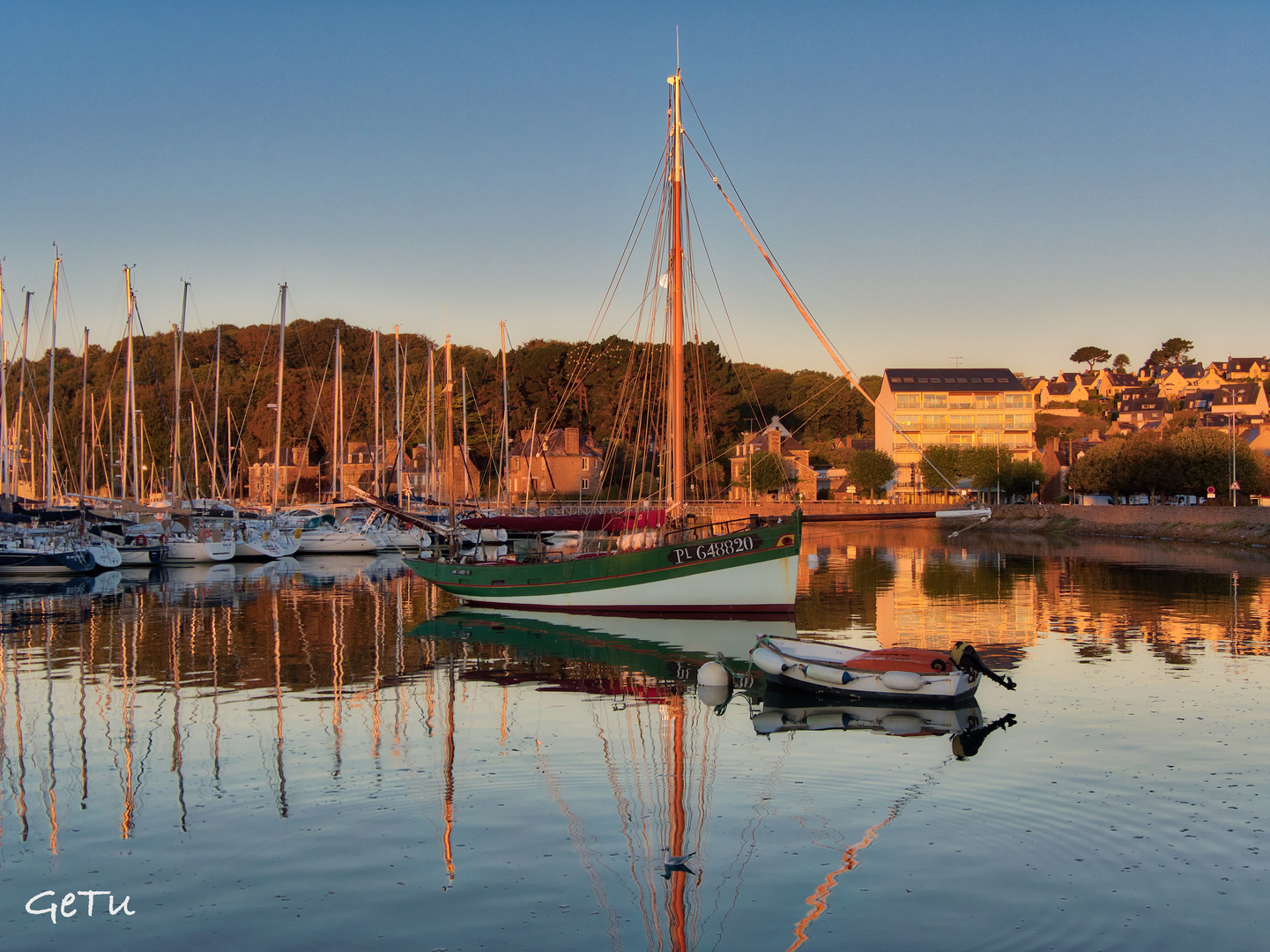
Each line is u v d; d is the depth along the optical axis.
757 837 14.89
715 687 24.78
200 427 132.75
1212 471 100.44
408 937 11.95
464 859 14.16
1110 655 29.14
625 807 16.20
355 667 27.77
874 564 64.31
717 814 15.80
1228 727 20.70
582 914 12.48
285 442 154.88
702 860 14.05
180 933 12.05
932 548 82.69
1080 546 83.50
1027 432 162.88
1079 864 13.80
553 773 17.95
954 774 17.66
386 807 16.20
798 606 41.31
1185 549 76.75
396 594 45.59
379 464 89.19
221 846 14.62
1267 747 19.20
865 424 186.12
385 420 142.12
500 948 11.66
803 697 23.98
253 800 16.55
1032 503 124.12
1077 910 12.47
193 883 13.41
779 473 131.88
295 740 20.12
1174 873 13.49
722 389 146.50
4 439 64.00
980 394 162.75
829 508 121.56
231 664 28.17
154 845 14.66
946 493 139.75
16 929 12.16
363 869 13.81
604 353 156.62
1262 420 159.38
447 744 19.81
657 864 13.94
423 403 132.12
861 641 31.98
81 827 15.38
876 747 19.47
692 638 32.84
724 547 37.00
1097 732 20.45
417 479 122.62
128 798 16.67
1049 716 21.84
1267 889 13.00
